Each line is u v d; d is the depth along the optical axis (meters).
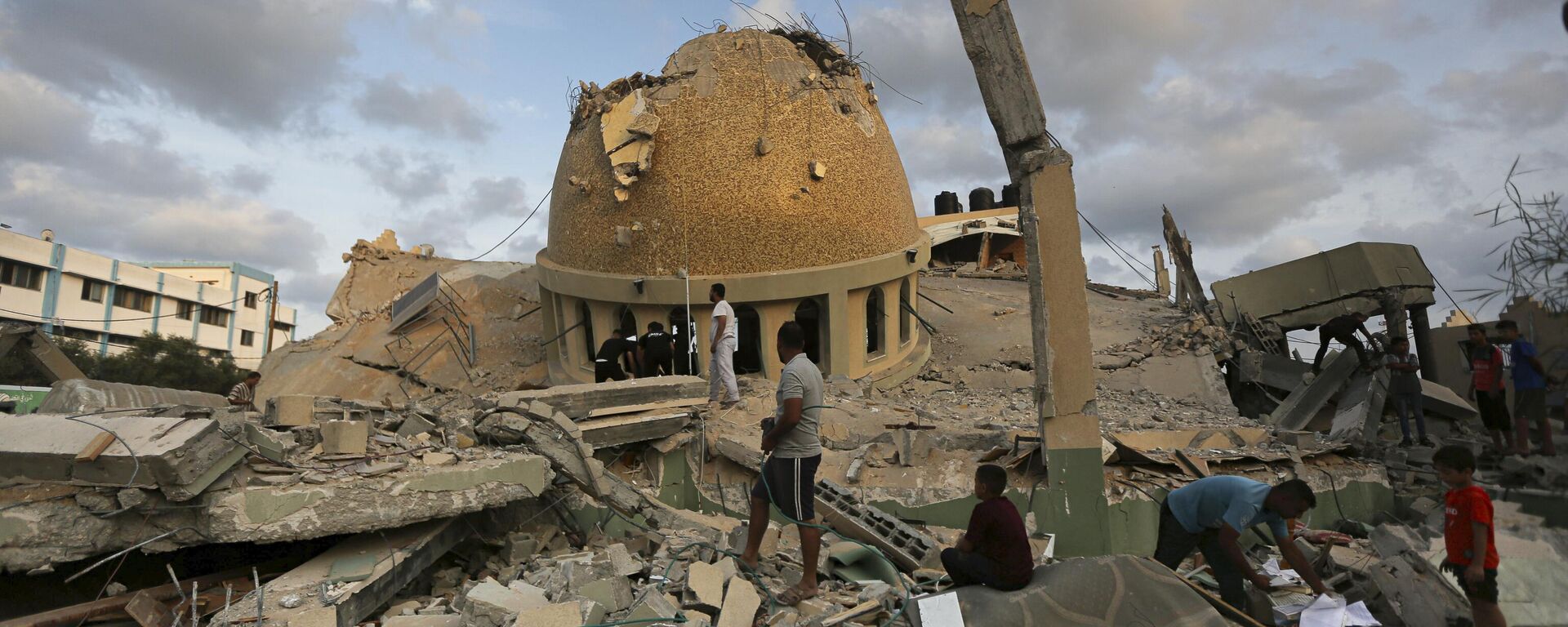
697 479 10.02
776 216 13.87
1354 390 12.04
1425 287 16.14
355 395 19.80
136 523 5.75
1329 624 5.51
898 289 15.48
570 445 8.15
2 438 5.93
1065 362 8.25
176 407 7.04
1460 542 5.01
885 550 7.14
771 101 14.23
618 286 14.16
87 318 41.06
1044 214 8.27
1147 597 5.24
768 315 13.88
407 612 5.99
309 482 6.18
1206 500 5.96
